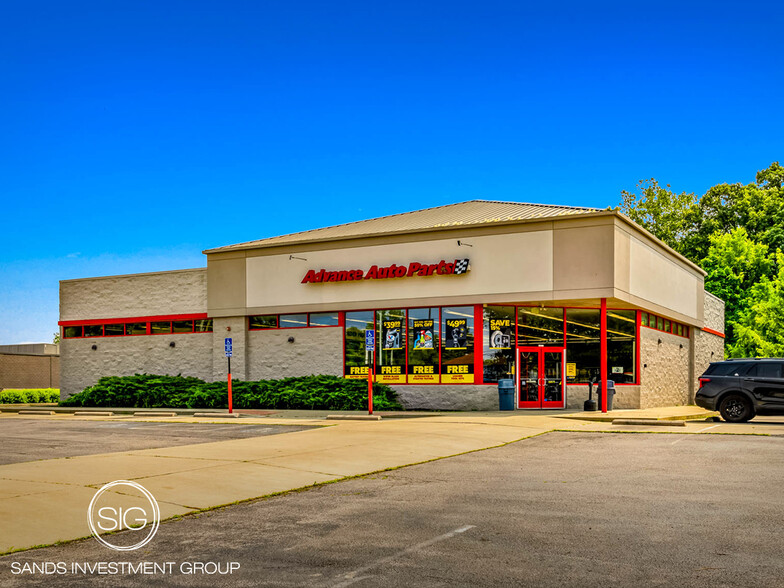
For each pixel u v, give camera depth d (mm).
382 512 8820
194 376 32625
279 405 27938
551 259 25828
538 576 6148
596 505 9055
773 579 6035
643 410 27047
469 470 12250
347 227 33375
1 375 52250
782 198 65750
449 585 5941
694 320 35375
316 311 29688
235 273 31453
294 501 9641
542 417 22188
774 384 20422
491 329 27047
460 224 27141
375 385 27562
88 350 35156
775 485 10383
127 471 11594
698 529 7754
